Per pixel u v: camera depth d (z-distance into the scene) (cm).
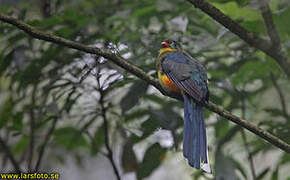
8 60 1123
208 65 1207
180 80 973
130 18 1137
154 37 1123
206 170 914
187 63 1009
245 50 1168
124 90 1213
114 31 1116
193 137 911
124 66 922
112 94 1142
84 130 1116
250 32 956
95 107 1097
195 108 947
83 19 1110
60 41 884
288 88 1393
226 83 1120
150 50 1088
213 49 1181
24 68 1156
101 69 1009
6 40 1185
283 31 1015
